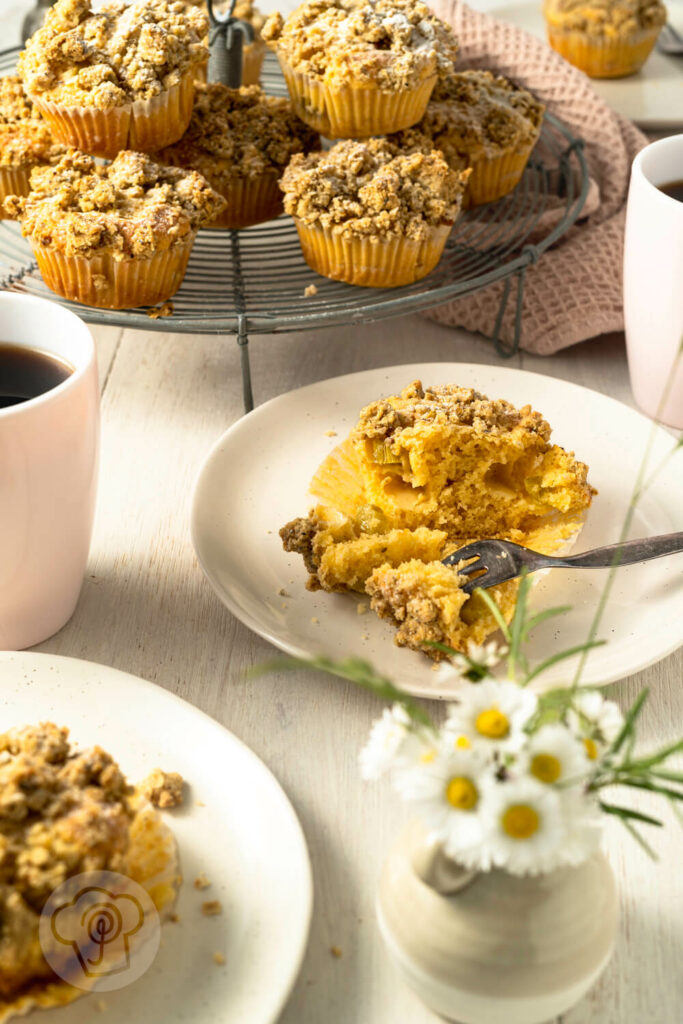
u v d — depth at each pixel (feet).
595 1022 1.63
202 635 1.93
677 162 2.17
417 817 1.58
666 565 1.95
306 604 1.91
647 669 1.89
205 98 2.31
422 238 2.18
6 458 1.73
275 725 1.84
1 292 1.86
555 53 2.58
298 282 2.33
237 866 1.67
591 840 1.48
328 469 2.03
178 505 2.09
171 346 2.36
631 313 2.18
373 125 2.26
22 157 2.22
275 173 2.30
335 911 1.69
